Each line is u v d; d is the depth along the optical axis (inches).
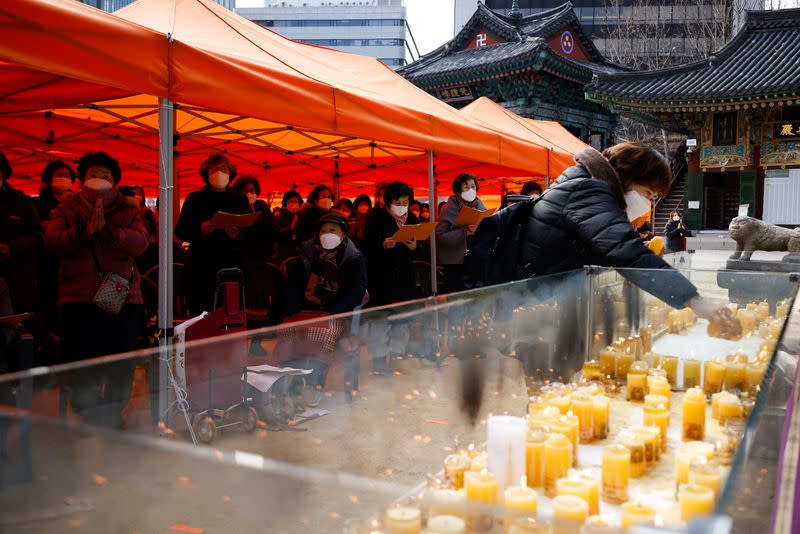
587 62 1135.0
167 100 148.5
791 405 68.1
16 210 164.9
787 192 1023.6
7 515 36.5
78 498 38.6
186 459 42.1
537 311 99.0
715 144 1044.5
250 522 42.8
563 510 46.7
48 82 188.2
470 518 41.7
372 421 73.2
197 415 62.6
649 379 94.7
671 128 1103.0
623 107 975.0
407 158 305.0
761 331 91.6
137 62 138.9
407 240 220.5
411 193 226.8
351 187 509.4
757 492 49.3
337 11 3730.3
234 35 188.9
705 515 41.3
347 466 65.9
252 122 292.5
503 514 40.9
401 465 70.2
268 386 70.1
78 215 139.4
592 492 56.7
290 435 69.5
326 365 71.8
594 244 108.0
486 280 119.7
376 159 388.5
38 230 170.7
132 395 54.0
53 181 230.2
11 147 297.7
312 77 186.4
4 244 158.9
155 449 41.0
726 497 40.8
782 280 97.9
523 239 117.8
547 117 979.3
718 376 91.3
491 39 1091.9
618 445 66.2
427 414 78.8
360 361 74.4
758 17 1081.4
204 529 42.4
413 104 235.3
